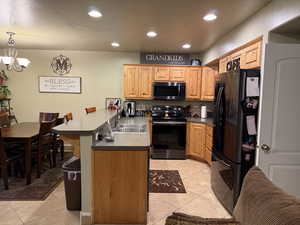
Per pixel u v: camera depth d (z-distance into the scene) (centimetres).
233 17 259
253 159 230
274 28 210
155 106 489
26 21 285
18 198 267
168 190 300
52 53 482
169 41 380
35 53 481
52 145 375
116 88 493
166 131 442
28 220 223
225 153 257
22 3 227
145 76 459
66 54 484
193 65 460
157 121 441
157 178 342
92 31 329
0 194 277
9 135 307
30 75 486
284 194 97
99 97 494
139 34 340
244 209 106
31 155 329
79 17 268
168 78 460
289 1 188
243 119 226
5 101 486
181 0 215
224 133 260
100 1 222
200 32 323
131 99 491
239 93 224
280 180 211
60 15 262
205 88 452
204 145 412
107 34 344
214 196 285
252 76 222
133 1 220
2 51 468
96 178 211
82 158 208
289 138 207
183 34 335
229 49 319
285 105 204
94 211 214
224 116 261
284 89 203
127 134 262
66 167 236
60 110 496
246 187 113
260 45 234
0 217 228
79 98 494
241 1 215
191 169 385
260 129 207
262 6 226
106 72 489
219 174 273
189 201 271
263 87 203
